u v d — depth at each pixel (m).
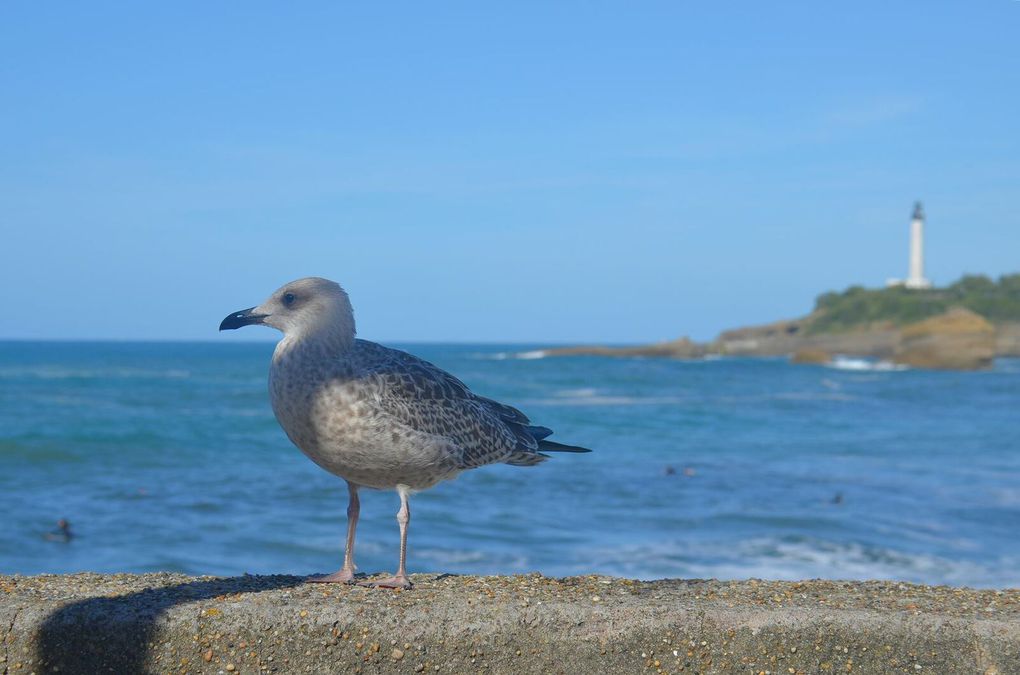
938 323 90.00
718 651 4.38
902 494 15.50
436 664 4.34
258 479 16.00
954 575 10.10
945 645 4.39
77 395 39.28
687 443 24.00
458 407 5.44
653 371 76.31
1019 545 11.64
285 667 4.33
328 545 10.91
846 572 10.12
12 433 22.25
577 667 4.36
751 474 17.80
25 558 10.23
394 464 5.20
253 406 34.09
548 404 39.41
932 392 51.94
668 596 4.93
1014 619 4.50
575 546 11.17
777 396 47.22
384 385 5.11
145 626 4.32
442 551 10.70
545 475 16.73
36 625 4.34
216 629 4.33
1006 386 58.56
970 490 15.99
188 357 117.19
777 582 5.43
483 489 14.96
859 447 23.45
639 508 13.79
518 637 4.37
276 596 4.77
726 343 134.75
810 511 13.77
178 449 20.22
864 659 4.40
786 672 4.37
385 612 4.41
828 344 127.50
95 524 12.05
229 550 10.70
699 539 11.73
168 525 12.00
